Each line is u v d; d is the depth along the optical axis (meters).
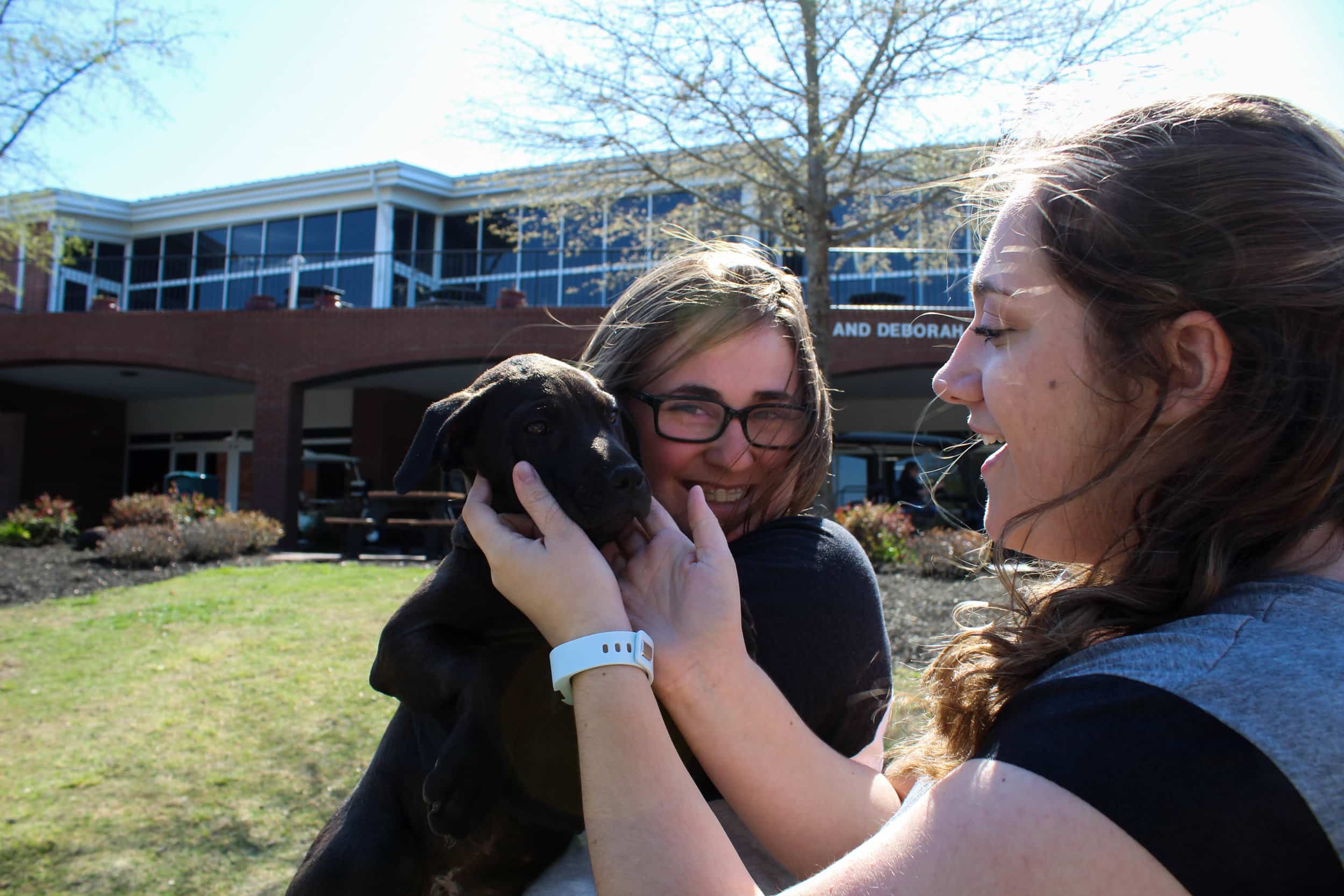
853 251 14.46
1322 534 1.02
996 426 1.32
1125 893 0.79
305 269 22.30
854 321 16.39
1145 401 1.08
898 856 0.95
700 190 11.91
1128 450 1.06
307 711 5.95
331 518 15.39
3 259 18.66
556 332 16.91
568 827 1.60
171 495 16.19
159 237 24.53
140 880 4.20
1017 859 0.84
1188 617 1.00
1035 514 1.14
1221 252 1.00
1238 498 1.01
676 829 1.13
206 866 4.32
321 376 17.72
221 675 6.70
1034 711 0.96
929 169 10.91
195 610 8.77
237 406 24.52
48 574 11.23
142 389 23.56
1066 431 1.15
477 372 19.45
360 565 12.27
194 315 18.33
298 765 5.22
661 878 1.09
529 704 1.60
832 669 1.66
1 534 14.52
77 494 24.28
